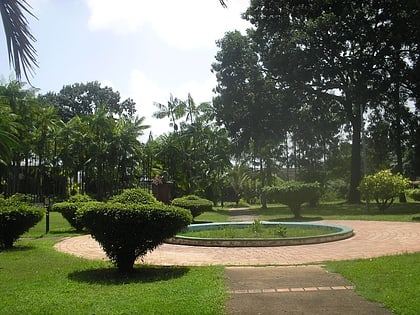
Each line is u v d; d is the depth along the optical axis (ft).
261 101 113.39
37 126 151.94
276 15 107.65
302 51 103.04
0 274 27.50
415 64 100.53
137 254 28.02
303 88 111.24
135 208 26.63
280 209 116.98
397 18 98.27
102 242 27.35
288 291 21.72
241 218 85.97
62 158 151.43
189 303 19.08
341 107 119.14
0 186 143.23
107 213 26.35
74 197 61.93
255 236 43.96
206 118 140.97
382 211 80.43
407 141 123.13
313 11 102.94
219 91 116.47
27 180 158.20
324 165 171.73
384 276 24.03
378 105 118.52
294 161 176.65
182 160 138.41
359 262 29.63
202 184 141.28
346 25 100.68
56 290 22.56
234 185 187.01
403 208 90.33
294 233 46.24
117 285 23.84
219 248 39.83
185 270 28.66
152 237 27.17
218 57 115.65
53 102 203.72
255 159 177.06
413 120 113.50
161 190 85.87
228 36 115.14
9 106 130.31
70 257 34.73
